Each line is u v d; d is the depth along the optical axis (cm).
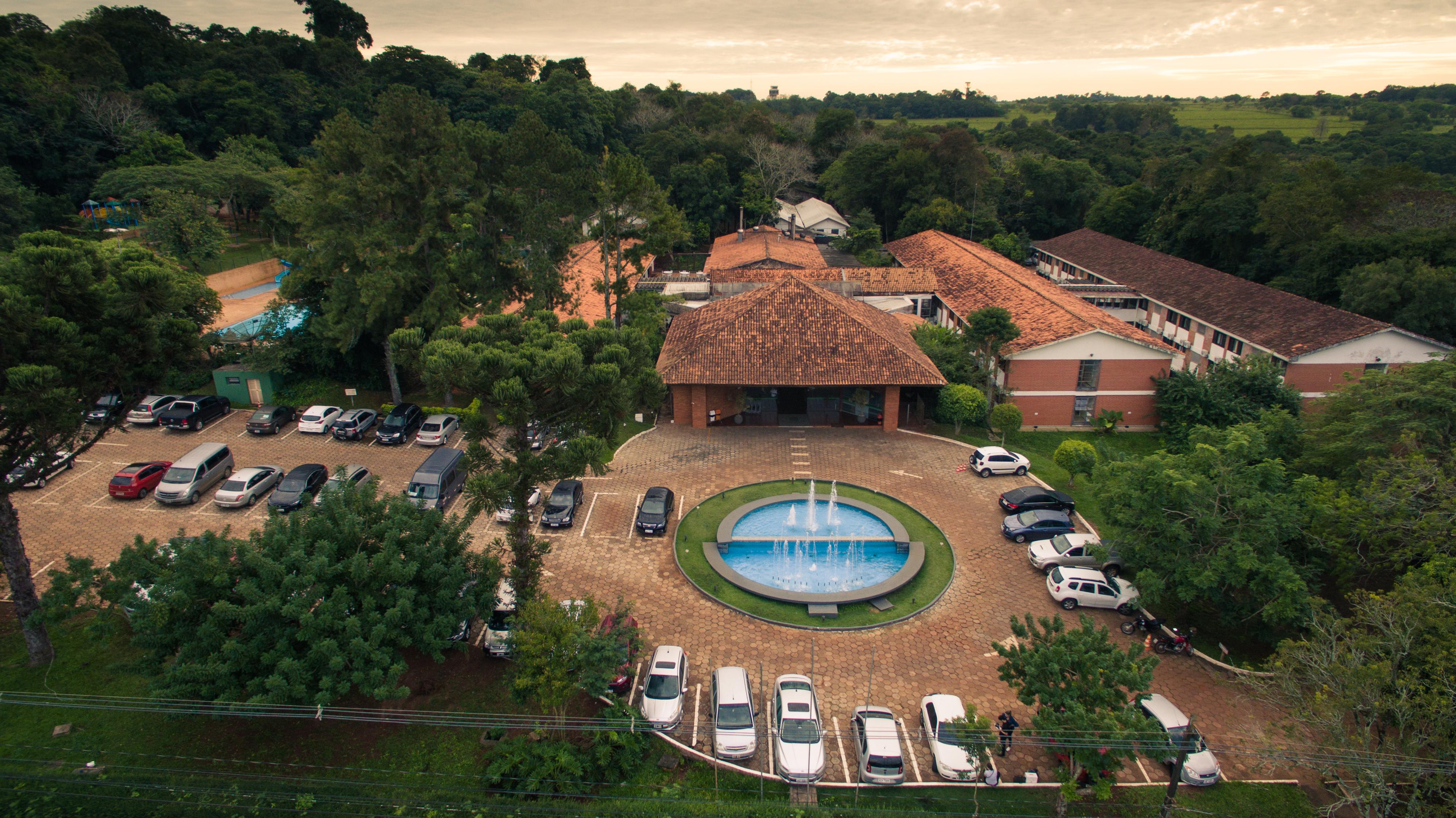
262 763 2084
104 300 2311
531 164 4238
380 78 9806
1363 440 2991
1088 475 3156
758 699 2409
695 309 5334
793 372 4162
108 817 1909
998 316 4403
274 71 8556
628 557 3116
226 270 6062
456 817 1952
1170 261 7044
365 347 4575
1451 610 1986
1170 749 1889
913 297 6431
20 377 1969
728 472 3884
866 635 2709
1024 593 2983
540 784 2027
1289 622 2431
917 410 4594
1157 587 2534
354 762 2102
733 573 2980
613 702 2208
